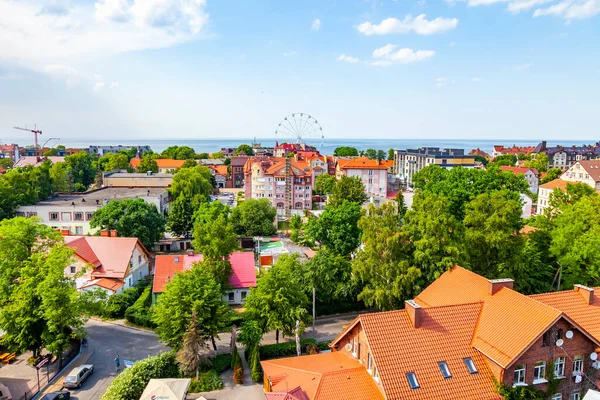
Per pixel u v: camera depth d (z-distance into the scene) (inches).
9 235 2204.7
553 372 1476.4
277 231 4613.7
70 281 2144.4
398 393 1349.7
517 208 2356.1
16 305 1983.3
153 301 2605.8
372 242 2253.9
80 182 7229.3
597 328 1571.1
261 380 1888.5
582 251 2272.4
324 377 1489.9
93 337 2333.9
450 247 2140.7
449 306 1619.1
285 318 2073.1
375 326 1507.1
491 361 1456.7
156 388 1636.3
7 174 4311.0
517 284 2347.4
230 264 2657.5
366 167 6432.1
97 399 1774.1
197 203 4281.5
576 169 6013.8
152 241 3604.8
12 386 1877.5
